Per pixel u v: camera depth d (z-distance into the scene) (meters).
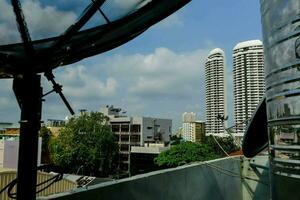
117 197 5.52
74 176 20.52
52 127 85.06
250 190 11.15
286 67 4.12
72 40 3.54
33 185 3.35
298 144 3.91
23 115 3.40
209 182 9.29
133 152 74.19
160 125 90.25
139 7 3.19
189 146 50.44
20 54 3.39
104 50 3.83
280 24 4.26
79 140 60.06
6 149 27.80
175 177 7.61
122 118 85.44
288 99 4.08
